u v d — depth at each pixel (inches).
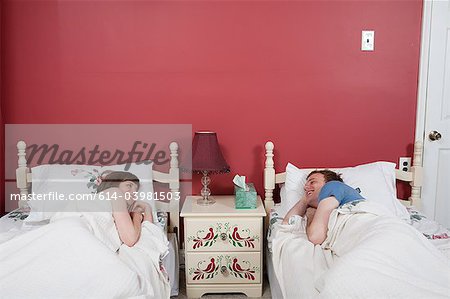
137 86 102.3
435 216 106.7
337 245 71.6
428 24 100.3
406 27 100.7
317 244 75.2
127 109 103.0
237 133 104.1
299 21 101.0
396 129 103.9
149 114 103.2
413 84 102.5
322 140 104.3
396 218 71.2
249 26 101.1
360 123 103.7
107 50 101.3
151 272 72.1
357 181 92.3
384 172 96.4
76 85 102.0
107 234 75.7
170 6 100.5
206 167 93.4
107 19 100.4
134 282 61.9
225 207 95.0
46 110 102.4
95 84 102.1
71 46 100.8
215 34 101.3
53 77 101.6
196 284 92.9
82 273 60.0
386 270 55.9
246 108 103.3
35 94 101.9
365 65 102.0
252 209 93.4
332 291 53.2
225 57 101.9
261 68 102.3
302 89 102.8
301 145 104.5
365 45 101.3
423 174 105.3
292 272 67.4
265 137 104.3
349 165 105.1
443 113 103.5
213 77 102.4
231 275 92.9
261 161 105.1
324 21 100.9
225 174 105.7
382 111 103.3
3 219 90.4
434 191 105.9
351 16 100.7
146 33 101.0
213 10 100.7
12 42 100.2
